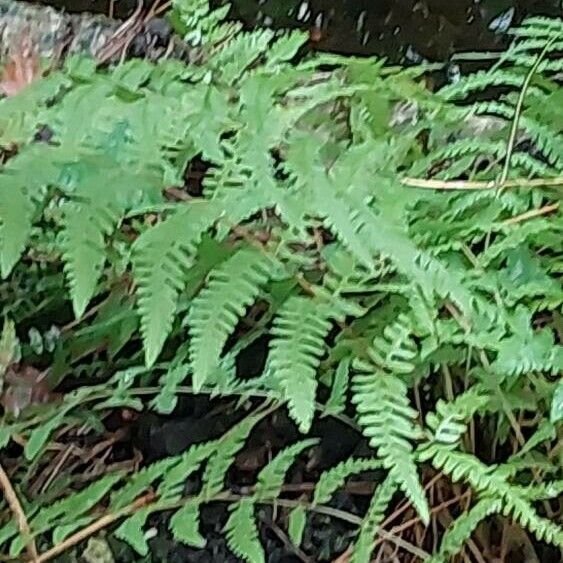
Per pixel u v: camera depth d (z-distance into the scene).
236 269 0.52
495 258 0.64
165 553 0.72
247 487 0.73
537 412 0.65
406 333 0.57
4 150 0.57
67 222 0.49
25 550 0.65
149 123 0.52
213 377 0.64
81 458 0.73
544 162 0.75
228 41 0.72
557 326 0.66
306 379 0.52
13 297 0.71
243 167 0.52
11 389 0.71
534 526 0.58
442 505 0.67
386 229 0.52
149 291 0.49
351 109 0.69
